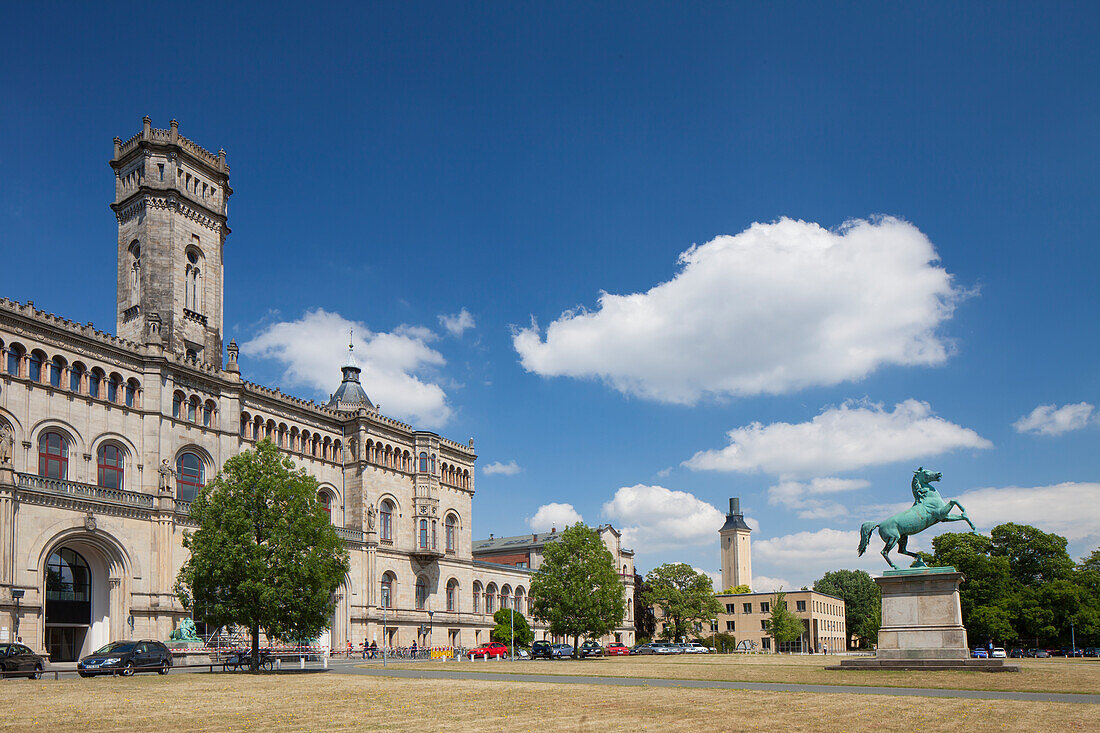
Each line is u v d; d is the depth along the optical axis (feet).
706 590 522.88
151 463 243.19
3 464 199.52
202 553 182.70
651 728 72.64
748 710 86.84
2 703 95.86
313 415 314.14
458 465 377.91
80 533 215.51
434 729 72.02
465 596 369.71
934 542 406.41
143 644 167.22
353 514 319.68
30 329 220.84
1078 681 126.62
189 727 73.56
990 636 359.46
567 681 135.74
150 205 277.44
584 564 320.70
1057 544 396.78
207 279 292.81
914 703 93.97
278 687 121.70
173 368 256.11
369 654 291.99
